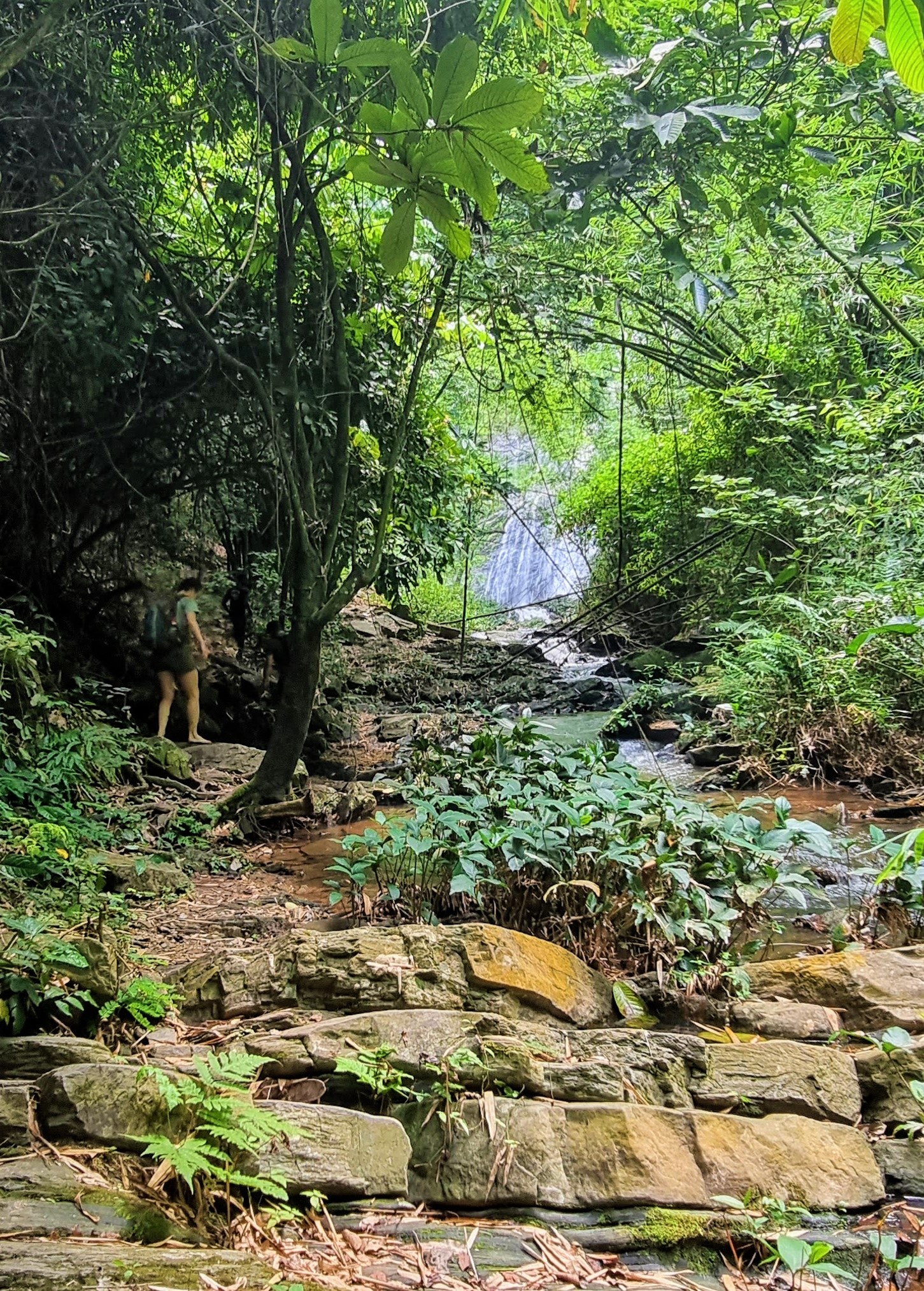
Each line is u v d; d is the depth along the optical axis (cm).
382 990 283
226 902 430
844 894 421
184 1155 183
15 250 551
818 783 632
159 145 568
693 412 1158
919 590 666
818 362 932
